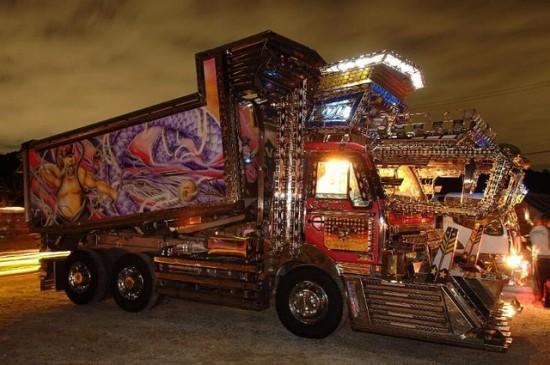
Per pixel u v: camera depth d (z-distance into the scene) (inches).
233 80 284.7
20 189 428.1
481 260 412.2
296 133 277.0
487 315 236.2
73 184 374.0
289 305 273.6
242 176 295.0
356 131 287.3
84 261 354.3
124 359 238.4
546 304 358.3
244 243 287.9
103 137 353.4
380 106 304.3
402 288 248.7
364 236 259.3
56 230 387.5
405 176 338.6
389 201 272.5
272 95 283.0
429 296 243.3
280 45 269.6
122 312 334.6
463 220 351.9
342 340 270.4
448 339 239.8
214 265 297.0
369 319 255.9
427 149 261.3
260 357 241.6
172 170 316.8
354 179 264.5
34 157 402.0
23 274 529.3
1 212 888.9
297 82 277.0
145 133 329.7
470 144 259.4
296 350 252.7
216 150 295.6
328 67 295.6
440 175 347.9
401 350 255.8
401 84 314.0
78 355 244.1
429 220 345.1
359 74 289.9
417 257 285.7
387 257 256.4
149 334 280.7
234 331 286.5
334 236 265.6
